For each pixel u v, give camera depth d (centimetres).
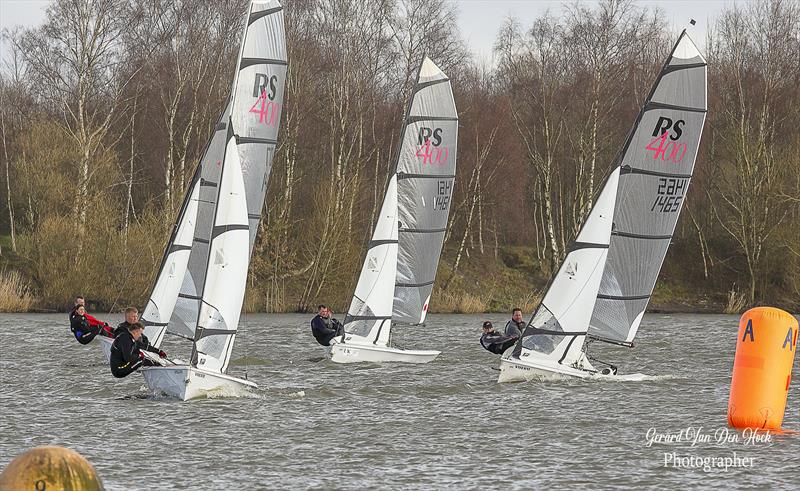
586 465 6212
